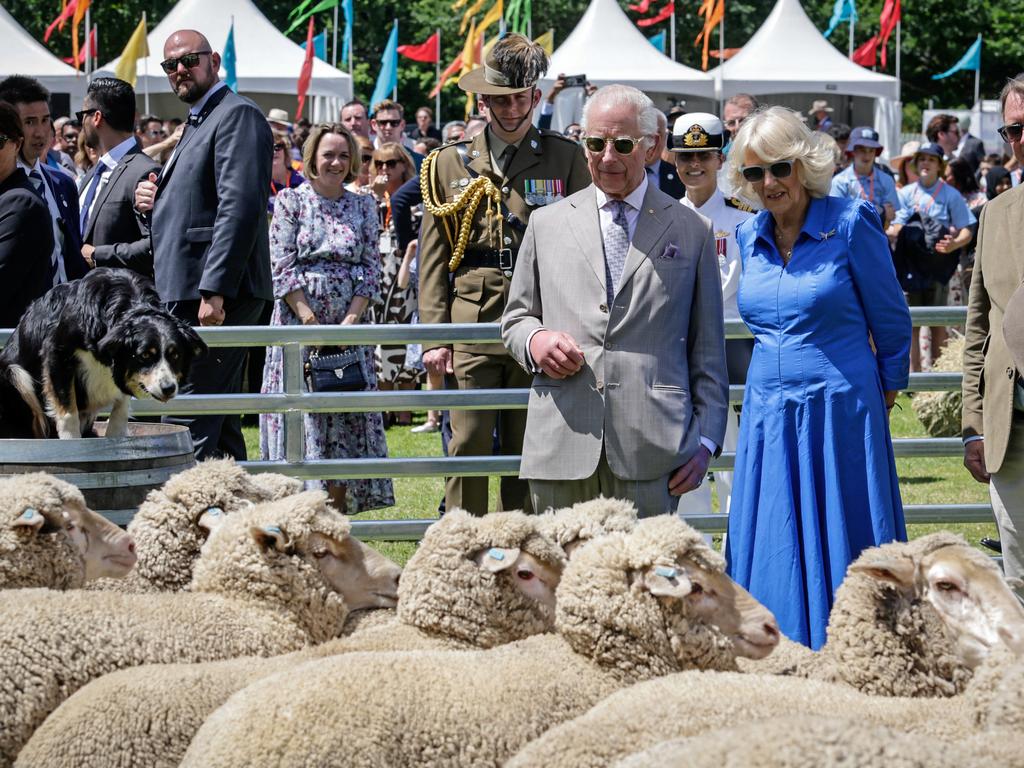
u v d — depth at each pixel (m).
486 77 6.72
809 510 4.90
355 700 3.15
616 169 5.09
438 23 41.44
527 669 3.46
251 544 4.22
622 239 5.18
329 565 4.33
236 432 7.86
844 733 2.37
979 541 8.05
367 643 3.88
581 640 3.66
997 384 5.11
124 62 17.98
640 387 5.07
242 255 7.04
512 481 7.06
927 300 13.97
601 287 5.12
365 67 39.97
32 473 4.61
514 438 7.02
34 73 20.05
